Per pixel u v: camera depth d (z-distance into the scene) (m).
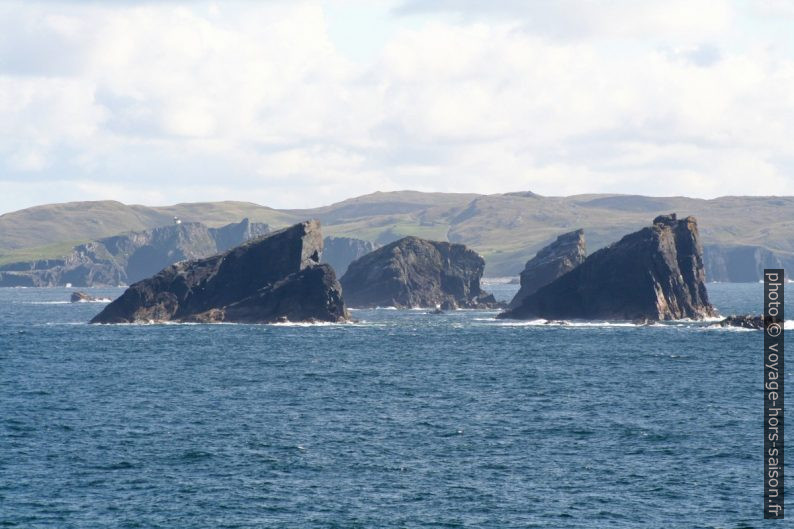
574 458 149.12
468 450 154.38
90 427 171.38
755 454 151.75
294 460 147.00
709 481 136.25
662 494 130.00
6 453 150.62
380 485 133.88
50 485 132.75
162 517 119.81
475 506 124.56
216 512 121.75
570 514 121.75
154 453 150.88
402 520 119.06
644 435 165.88
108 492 129.88
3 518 119.06
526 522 118.62
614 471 141.50
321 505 124.69
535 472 140.88
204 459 147.12
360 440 161.38
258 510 122.56
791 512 122.69
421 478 137.25
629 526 117.44
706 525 117.94
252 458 148.00
